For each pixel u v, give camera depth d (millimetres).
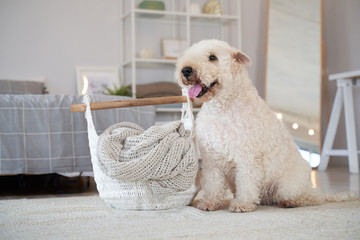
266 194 2053
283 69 5031
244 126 1848
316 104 4902
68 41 4797
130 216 1732
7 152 2594
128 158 1764
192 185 1920
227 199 2363
